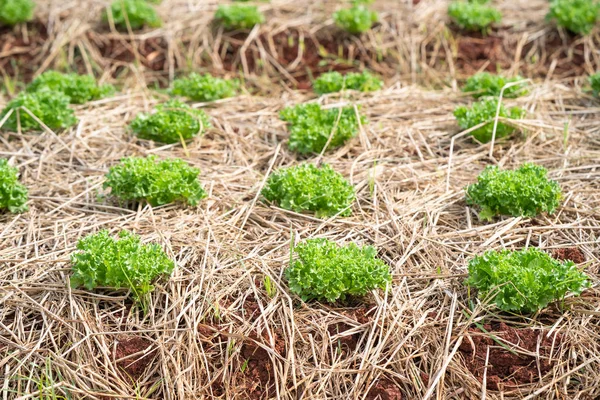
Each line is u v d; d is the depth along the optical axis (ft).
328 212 8.49
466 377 7.33
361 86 10.53
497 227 8.37
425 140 9.60
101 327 7.55
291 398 7.30
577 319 7.61
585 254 8.13
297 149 9.45
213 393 7.38
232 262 8.00
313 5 12.01
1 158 9.26
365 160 9.29
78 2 11.99
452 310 7.59
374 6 12.01
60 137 9.63
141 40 11.53
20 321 7.61
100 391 7.29
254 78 11.19
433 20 11.71
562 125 9.83
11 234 8.33
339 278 7.63
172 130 9.46
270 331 7.55
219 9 11.50
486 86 10.32
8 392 7.30
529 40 11.48
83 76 10.50
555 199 8.45
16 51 11.49
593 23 11.44
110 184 8.56
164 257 7.79
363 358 7.38
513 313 7.63
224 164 9.30
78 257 7.70
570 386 7.32
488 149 9.46
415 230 8.30
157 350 7.47
